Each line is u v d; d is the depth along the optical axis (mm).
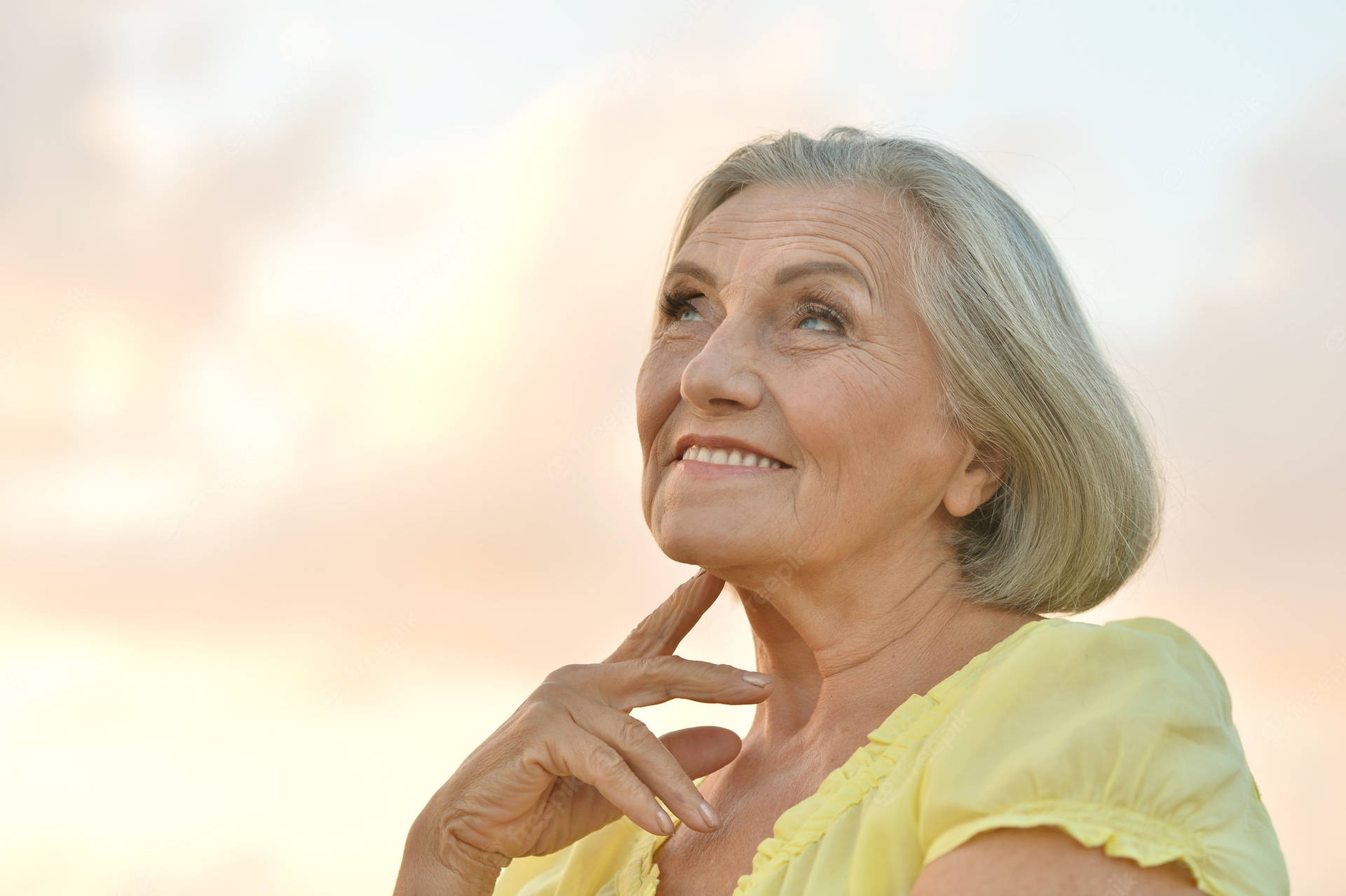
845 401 1722
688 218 2107
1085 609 1893
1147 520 1916
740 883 1598
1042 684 1414
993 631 1815
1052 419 1798
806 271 1776
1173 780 1296
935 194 1825
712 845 1817
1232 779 1353
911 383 1763
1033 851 1269
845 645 1828
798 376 1745
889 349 1762
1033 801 1300
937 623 1811
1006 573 1817
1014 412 1779
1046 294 1870
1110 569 1854
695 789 1769
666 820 1755
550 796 1959
